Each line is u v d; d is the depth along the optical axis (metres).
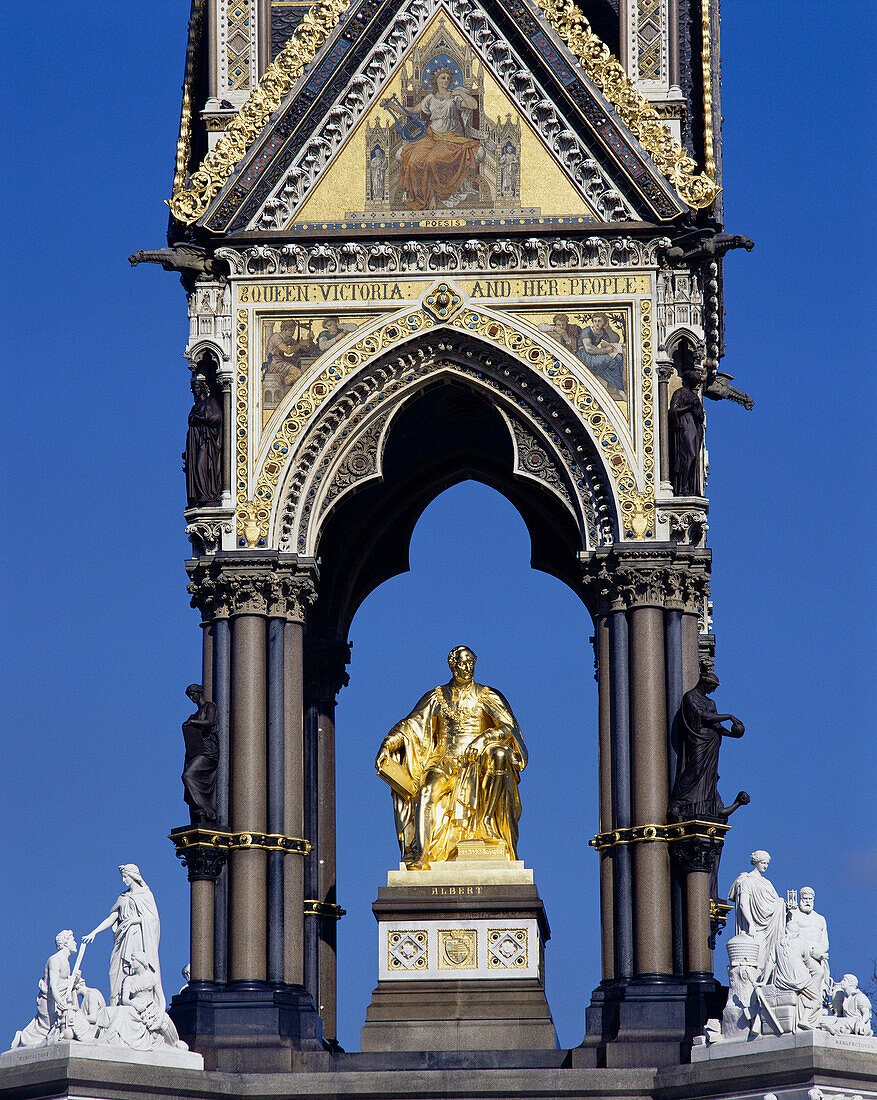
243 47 134.62
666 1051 121.12
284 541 129.50
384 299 130.62
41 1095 116.12
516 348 129.75
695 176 129.50
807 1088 114.25
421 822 132.38
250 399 130.12
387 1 132.25
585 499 129.00
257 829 126.38
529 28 131.62
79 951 118.81
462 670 135.88
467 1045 128.12
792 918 117.81
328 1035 137.12
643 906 123.88
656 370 129.00
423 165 131.62
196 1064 119.69
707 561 128.50
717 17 139.38
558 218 130.50
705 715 124.75
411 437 141.62
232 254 131.00
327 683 141.12
